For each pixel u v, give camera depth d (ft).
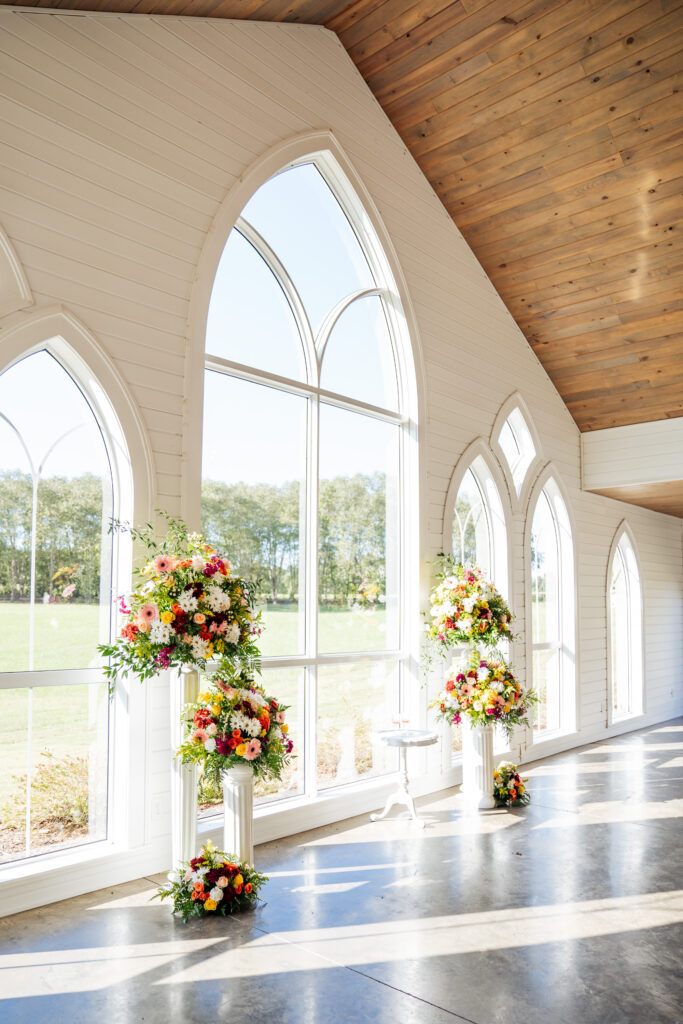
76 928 11.48
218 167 15.94
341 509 19.07
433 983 9.96
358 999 9.52
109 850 13.41
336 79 19.39
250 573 16.62
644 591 33.55
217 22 16.24
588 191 20.83
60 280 12.98
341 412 19.31
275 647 17.08
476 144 20.85
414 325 20.95
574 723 27.55
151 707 13.97
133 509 13.83
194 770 12.78
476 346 23.57
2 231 12.13
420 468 20.79
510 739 24.08
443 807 18.86
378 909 12.35
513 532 24.61
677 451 26.30
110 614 13.92
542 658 26.58
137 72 14.48
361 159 19.89
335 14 18.58
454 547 22.52
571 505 27.96
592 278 23.00
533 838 16.25
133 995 9.55
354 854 15.17
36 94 12.80
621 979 10.11
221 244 15.76
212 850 12.50
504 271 24.03
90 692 13.62
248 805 12.91
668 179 19.79
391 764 19.84
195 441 14.92
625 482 27.53
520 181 21.29
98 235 13.60
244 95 16.70
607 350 25.03
